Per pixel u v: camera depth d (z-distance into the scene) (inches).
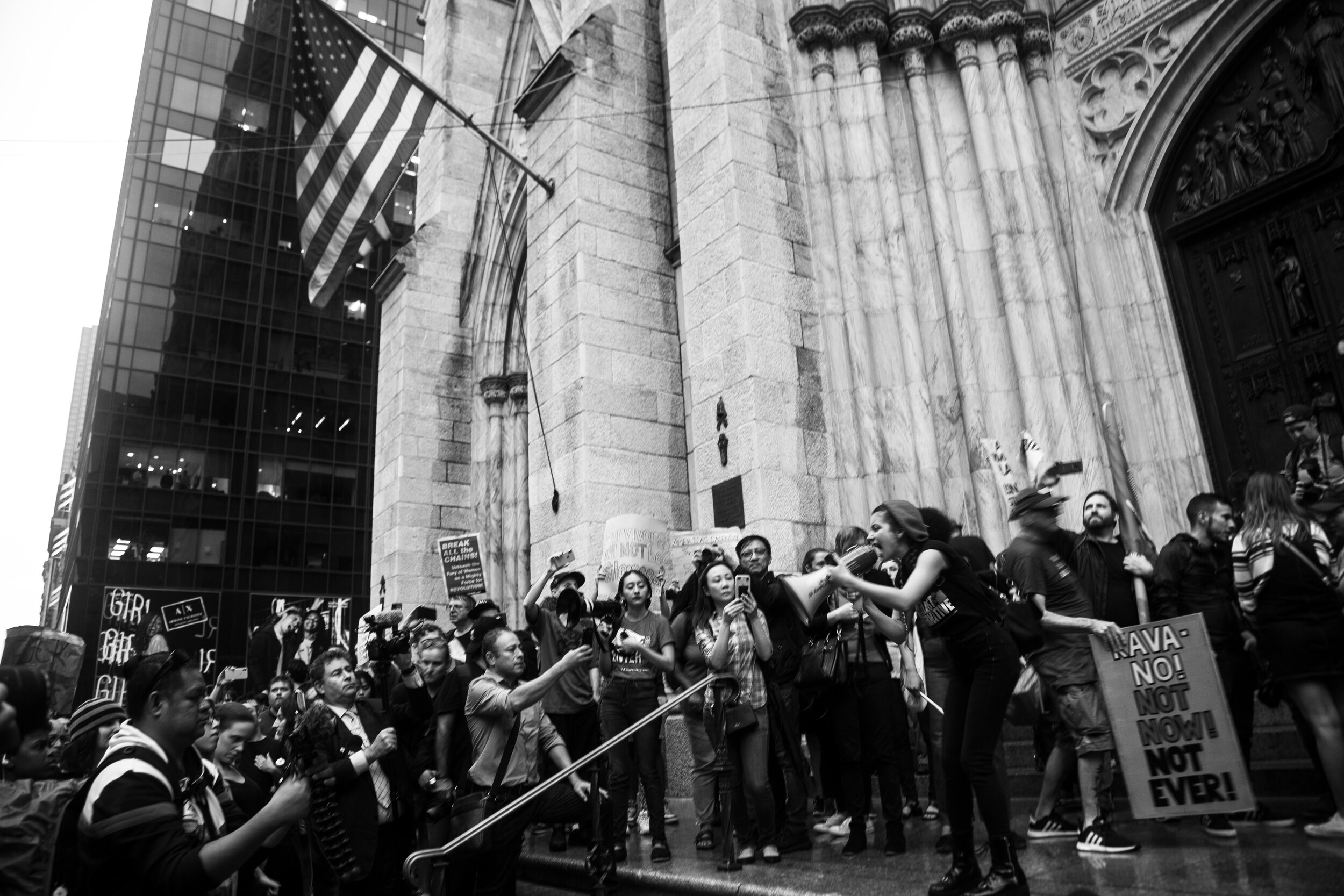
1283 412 329.4
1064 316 356.8
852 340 379.9
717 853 215.0
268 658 472.7
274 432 1862.7
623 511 425.1
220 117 1958.7
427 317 698.8
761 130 402.6
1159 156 372.5
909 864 181.5
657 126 500.7
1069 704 183.3
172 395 1775.3
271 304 1918.1
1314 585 164.6
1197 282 362.0
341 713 181.0
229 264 1891.0
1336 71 323.0
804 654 207.3
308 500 1866.4
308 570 1828.2
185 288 1833.2
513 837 182.9
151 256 1815.9
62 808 123.1
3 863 116.1
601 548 410.3
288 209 1988.2
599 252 454.0
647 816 286.4
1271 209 342.6
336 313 1990.7
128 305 1770.4
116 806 99.9
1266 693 203.6
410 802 189.8
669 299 474.3
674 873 193.8
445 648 232.4
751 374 362.9
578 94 473.4
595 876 188.2
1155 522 346.0
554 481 443.2
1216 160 360.2
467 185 752.3
